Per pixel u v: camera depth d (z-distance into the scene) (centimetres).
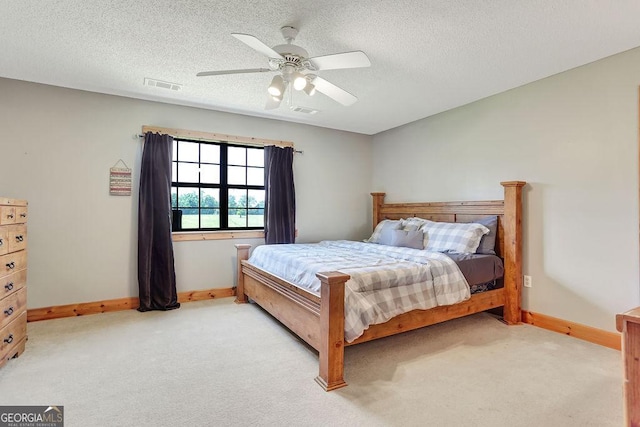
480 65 279
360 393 197
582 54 260
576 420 172
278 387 203
